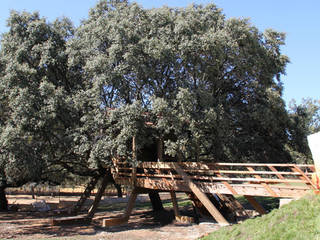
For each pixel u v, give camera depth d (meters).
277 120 16.11
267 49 18.50
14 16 16.77
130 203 15.68
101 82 13.38
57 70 17.38
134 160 13.61
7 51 16.83
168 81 14.83
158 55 12.94
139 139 13.62
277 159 18.25
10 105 14.43
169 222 15.42
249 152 18.11
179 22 13.62
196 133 12.47
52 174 22.83
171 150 12.56
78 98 14.37
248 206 18.56
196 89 13.57
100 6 17.44
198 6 17.83
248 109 16.16
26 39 16.67
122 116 12.84
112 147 13.08
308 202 7.98
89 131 14.27
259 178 11.02
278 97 15.63
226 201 15.71
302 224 7.20
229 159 17.69
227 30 16.11
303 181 9.58
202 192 12.70
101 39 14.52
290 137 18.42
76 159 18.94
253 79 17.36
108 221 14.76
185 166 13.77
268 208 16.92
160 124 12.48
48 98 14.15
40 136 14.84
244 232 8.44
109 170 18.55
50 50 16.30
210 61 14.36
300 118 18.67
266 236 7.45
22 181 21.44
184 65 14.21
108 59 13.53
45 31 16.95
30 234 13.40
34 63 16.66
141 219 17.16
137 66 13.32
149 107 13.80
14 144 13.17
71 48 15.49
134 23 14.61
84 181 30.52
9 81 14.36
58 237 12.58
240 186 11.53
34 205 25.56
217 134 13.95
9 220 17.84
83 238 12.26
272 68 17.94
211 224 13.83
